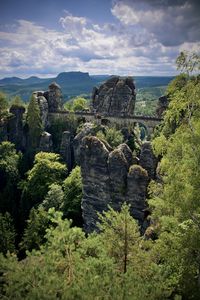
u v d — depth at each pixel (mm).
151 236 41531
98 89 130500
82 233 24141
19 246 75375
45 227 70688
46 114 126438
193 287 25453
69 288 18734
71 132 122875
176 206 27031
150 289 20062
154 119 110750
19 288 18672
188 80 28453
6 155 113312
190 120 28422
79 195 77938
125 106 120750
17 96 130500
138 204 61219
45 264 20844
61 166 100688
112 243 28391
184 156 26734
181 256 26375
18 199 103250
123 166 63750
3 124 124188
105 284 19641
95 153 66688
